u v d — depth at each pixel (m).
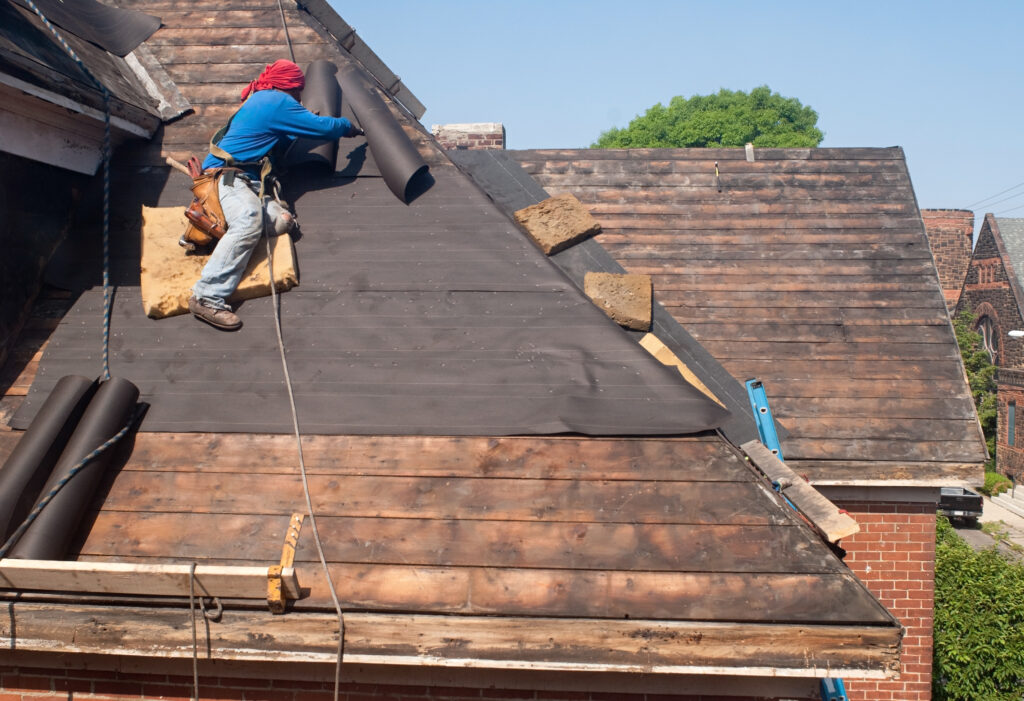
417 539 3.86
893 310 9.57
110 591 3.67
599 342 4.64
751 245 10.23
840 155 11.19
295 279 4.97
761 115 49.56
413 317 4.80
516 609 3.62
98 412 4.20
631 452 4.14
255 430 4.33
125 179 5.52
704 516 3.88
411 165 5.35
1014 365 31.17
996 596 10.33
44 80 4.63
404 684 3.89
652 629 3.53
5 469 4.00
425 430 4.28
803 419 8.75
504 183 6.60
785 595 3.62
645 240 10.35
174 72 6.12
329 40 6.33
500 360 4.58
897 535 8.85
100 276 5.10
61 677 4.09
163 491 4.11
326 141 5.36
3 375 4.70
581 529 3.86
